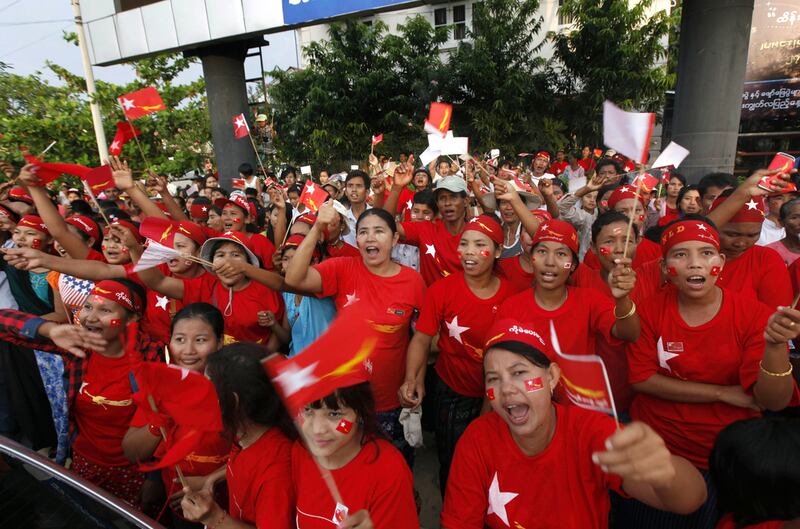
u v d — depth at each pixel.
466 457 1.69
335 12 9.22
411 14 17.66
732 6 6.57
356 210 4.73
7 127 9.02
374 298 2.68
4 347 3.02
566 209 4.64
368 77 15.55
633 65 13.98
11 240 4.06
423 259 3.74
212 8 10.34
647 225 5.35
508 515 1.62
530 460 1.59
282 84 17.09
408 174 3.74
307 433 1.56
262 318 3.01
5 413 3.20
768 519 1.30
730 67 6.76
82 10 11.82
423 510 3.14
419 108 15.73
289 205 6.96
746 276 2.63
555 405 1.68
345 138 16.34
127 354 2.41
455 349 2.69
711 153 7.07
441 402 2.83
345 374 1.31
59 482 1.69
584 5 14.05
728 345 1.99
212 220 5.27
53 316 3.41
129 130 4.30
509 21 15.13
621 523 2.24
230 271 2.60
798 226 3.08
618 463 1.04
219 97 11.81
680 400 2.06
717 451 1.39
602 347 2.48
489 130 14.87
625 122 2.01
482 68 14.74
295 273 2.53
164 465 1.40
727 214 2.62
